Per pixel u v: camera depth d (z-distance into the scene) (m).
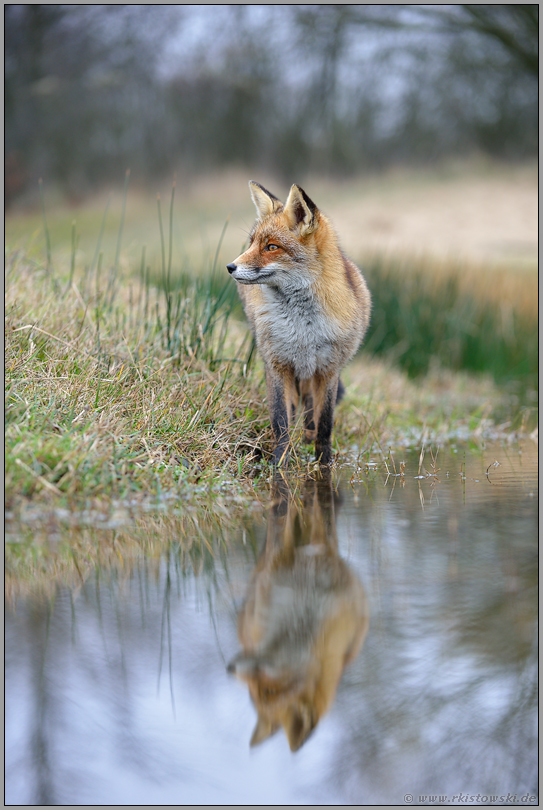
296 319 9.88
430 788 3.69
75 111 58.28
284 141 63.62
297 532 7.03
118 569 6.09
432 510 7.90
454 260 28.36
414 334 20.92
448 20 41.81
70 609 5.28
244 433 10.23
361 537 6.86
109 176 61.06
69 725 4.02
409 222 51.69
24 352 9.64
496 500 8.40
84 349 10.00
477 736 4.00
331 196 60.06
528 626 4.93
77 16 53.25
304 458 10.69
